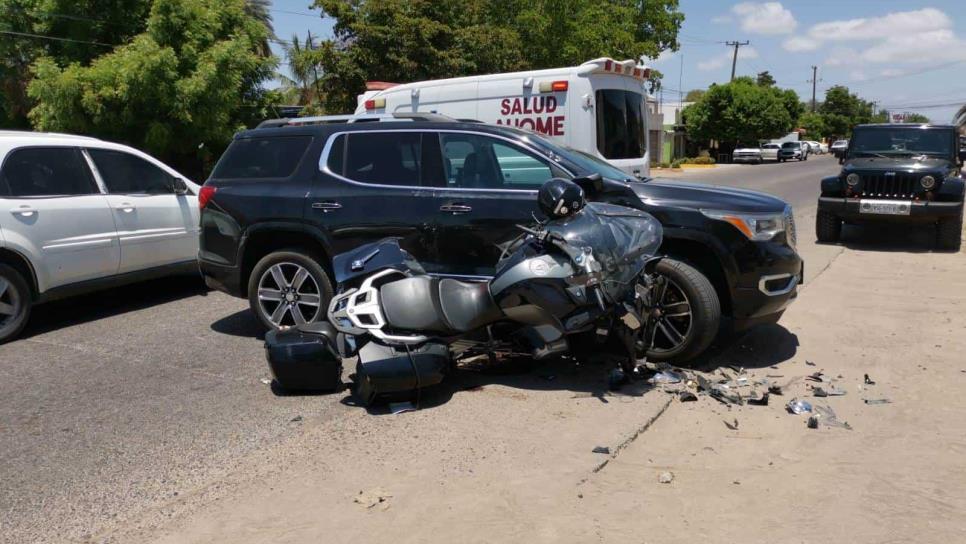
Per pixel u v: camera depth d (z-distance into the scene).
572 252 4.88
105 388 5.59
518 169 5.83
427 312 5.04
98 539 3.48
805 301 7.93
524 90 9.94
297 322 6.53
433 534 3.43
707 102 56.22
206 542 3.42
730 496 3.74
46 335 7.15
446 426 4.66
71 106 17.38
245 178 6.77
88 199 7.55
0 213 6.77
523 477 3.96
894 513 3.56
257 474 4.09
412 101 11.03
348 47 24.61
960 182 11.12
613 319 5.09
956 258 10.63
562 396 5.13
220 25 18.92
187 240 8.59
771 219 5.58
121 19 19.98
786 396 5.15
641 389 5.23
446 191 5.97
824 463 4.10
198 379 5.75
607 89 9.75
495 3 30.80
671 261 5.54
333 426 4.73
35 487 4.02
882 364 5.81
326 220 6.28
